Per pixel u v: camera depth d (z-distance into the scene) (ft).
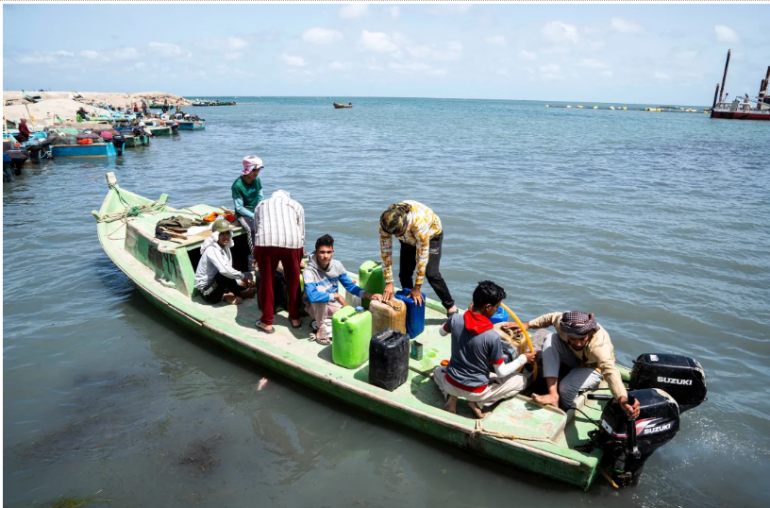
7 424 16.28
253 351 18.20
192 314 20.36
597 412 15.28
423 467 14.48
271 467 14.47
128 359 20.30
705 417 17.29
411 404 14.98
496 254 33.24
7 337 21.99
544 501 13.32
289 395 17.80
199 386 18.44
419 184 57.72
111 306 25.25
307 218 41.91
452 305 19.92
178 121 142.00
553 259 32.48
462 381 14.21
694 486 14.01
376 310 17.49
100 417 16.67
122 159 85.66
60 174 69.26
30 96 184.96
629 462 13.16
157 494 13.46
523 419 14.34
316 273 18.45
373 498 13.37
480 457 14.52
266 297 19.06
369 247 34.86
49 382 18.66
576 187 56.90
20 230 39.22
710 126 213.66
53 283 28.22
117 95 341.82
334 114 287.69
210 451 15.08
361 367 17.26
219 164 77.71
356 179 61.05
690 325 24.18
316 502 13.23
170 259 22.53
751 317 25.00
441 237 18.88
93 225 41.04
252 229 23.41
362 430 15.98
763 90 262.26
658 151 100.94
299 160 79.51
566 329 13.78
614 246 35.09
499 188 55.72
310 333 19.61
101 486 13.71
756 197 52.60
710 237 37.52
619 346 22.25
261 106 462.60
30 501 13.19
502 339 15.70
